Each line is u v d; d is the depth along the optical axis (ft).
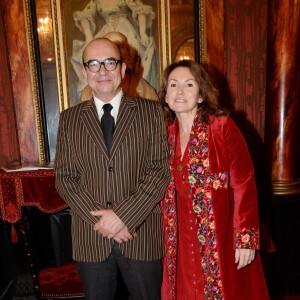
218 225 5.20
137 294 5.58
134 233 5.34
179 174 5.44
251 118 10.02
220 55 9.79
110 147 5.28
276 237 8.86
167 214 5.62
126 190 5.25
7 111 9.62
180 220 5.65
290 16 8.21
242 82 9.90
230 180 5.42
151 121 5.41
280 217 8.82
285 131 8.65
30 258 8.23
